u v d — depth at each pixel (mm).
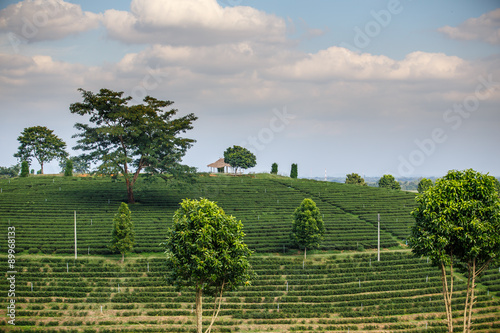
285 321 59312
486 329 57344
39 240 81688
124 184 121750
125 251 75750
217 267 42312
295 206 109000
